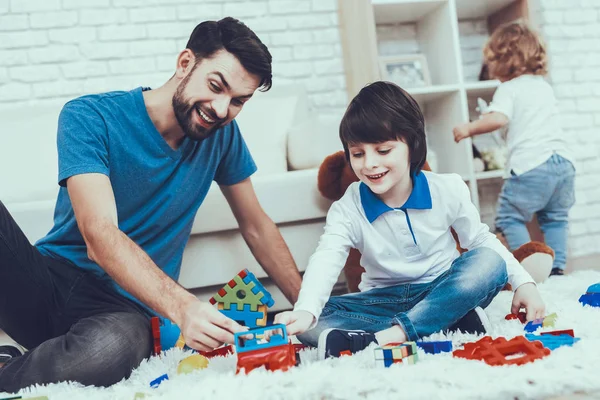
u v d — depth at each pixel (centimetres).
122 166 135
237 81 130
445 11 298
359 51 287
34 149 249
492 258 129
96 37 287
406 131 136
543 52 262
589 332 113
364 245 145
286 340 102
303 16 305
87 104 134
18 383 109
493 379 86
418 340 120
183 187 145
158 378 106
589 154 317
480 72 318
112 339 112
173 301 107
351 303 141
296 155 243
